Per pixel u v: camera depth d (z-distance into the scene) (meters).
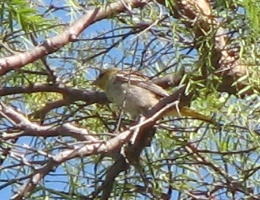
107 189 10.44
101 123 11.54
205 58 9.12
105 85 11.73
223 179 11.10
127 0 9.69
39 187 9.05
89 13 9.41
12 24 7.68
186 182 10.90
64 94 11.34
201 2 9.87
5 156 8.70
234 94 9.73
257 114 9.81
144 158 11.00
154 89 11.64
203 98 9.55
